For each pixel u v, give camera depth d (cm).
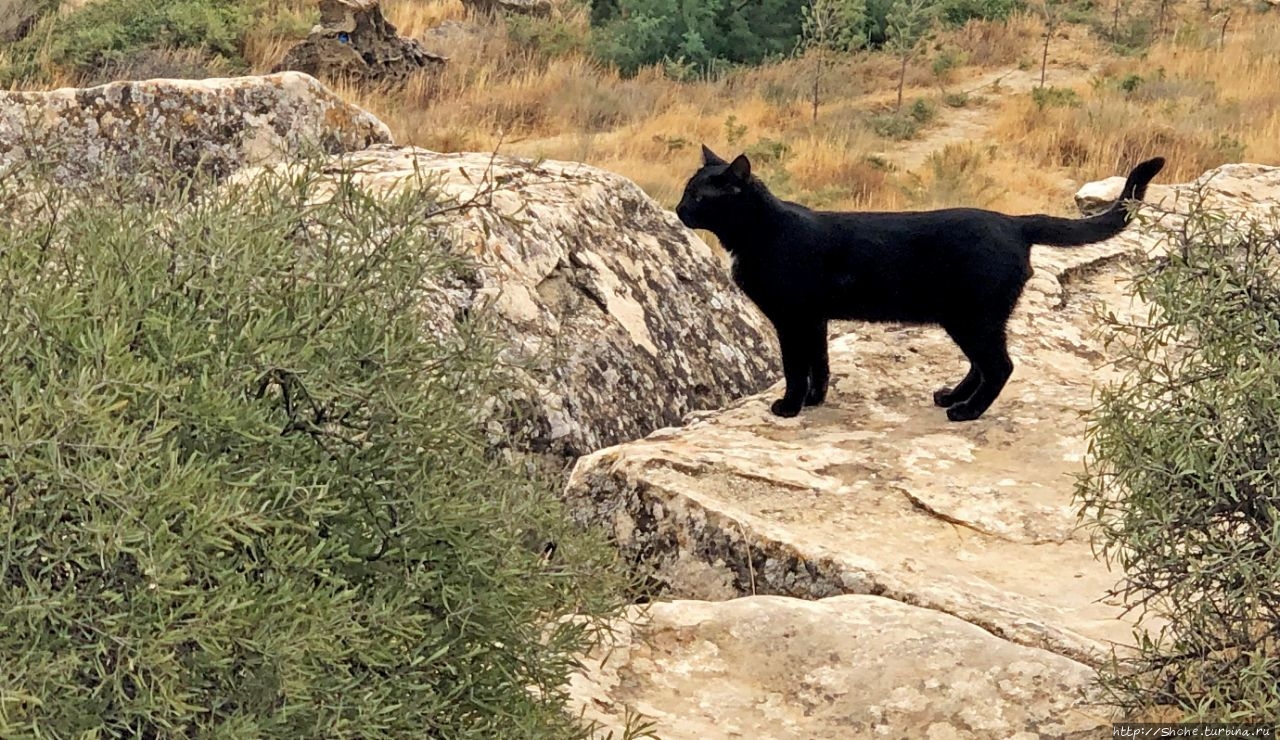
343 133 759
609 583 309
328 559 261
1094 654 402
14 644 217
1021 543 493
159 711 224
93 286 257
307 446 262
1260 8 2452
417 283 289
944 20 2473
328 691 246
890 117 1983
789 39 2423
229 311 260
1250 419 328
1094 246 785
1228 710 310
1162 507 333
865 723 372
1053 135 1802
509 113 2006
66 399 222
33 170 292
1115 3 2517
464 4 2484
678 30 2362
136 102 719
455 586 274
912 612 411
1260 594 328
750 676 395
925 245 585
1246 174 934
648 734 324
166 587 220
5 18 2181
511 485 296
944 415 600
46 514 219
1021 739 357
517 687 289
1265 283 343
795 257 588
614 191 705
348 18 2117
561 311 606
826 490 522
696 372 654
